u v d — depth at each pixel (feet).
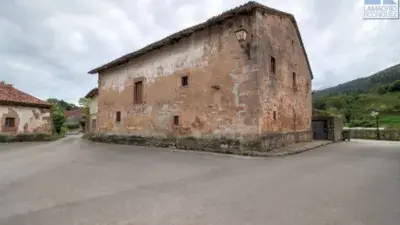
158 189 14.43
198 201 12.12
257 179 16.71
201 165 22.71
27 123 63.31
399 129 66.08
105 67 54.85
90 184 15.75
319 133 56.59
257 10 32.40
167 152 33.94
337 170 19.81
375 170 19.81
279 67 37.68
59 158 28.45
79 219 10.02
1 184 15.97
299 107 45.16
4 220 9.98
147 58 46.11
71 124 140.05
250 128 31.09
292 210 10.76
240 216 10.11
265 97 32.45
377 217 9.91
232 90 33.22
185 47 39.55
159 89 43.29
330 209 10.85
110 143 52.60
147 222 9.62
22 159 28.02
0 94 61.67
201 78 36.94
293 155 29.30
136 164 23.53
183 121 38.88
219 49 35.12
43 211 10.98
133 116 48.19
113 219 9.97
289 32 42.16
